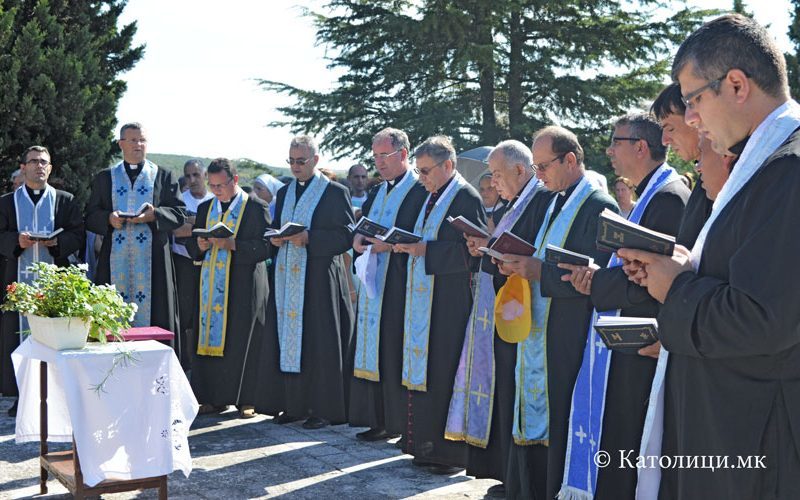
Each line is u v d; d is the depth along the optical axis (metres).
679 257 2.29
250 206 7.41
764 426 2.05
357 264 6.02
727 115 2.14
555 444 4.09
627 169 3.73
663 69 24.41
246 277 7.33
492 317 5.05
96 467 4.29
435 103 24.02
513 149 4.77
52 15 12.73
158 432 4.45
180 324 8.07
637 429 3.61
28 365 5.03
